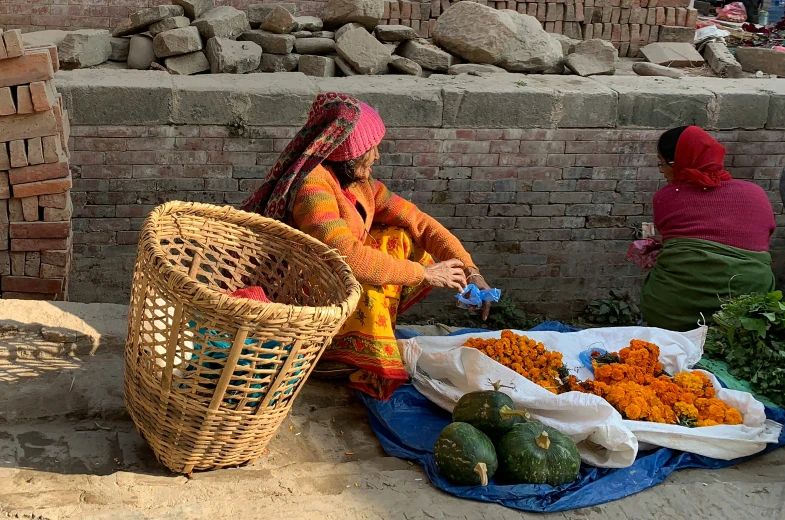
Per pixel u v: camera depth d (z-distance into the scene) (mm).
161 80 5699
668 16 8133
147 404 2912
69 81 5492
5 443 3117
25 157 4316
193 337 2721
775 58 7500
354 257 3461
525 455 3129
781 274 6641
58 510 2660
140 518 2664
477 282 3957
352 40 6312
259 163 5816
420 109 5816
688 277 4504
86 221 5773
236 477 3027
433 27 7379
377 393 3762
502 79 6277
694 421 3547
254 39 6504
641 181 6285
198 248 3391
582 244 6410
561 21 8047
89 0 8008
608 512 3053
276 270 3564
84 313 3936
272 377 2854
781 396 3857
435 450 3164
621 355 3941
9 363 3549
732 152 6254
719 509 3117
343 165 3637
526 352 3830
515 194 6176
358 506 2920
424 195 6062
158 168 5719
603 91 6027
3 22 7969
